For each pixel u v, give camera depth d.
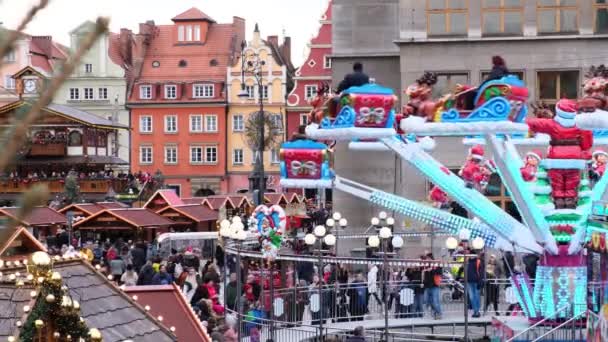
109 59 109.00
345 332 27.50
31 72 96.00
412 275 31.91
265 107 107.12
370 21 50.72
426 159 28.42
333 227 37.00
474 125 26.11
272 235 26.69
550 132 27.30
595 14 47.59
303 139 29.89
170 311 16.67
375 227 38.03
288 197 72.19
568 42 47.59
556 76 47.81
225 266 28.55
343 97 27.19
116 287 13.62
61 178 86.69
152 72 110.00
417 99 26.83
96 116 99.62
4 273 12.27
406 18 48.31
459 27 48.12
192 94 108.69
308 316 32.12
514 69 47.84
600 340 22.66
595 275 25.55
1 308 11.34
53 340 10.77
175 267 40.03
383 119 27.22
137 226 53.22
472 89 26.33
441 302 33.09
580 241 27.22
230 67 108.38
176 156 108.81
